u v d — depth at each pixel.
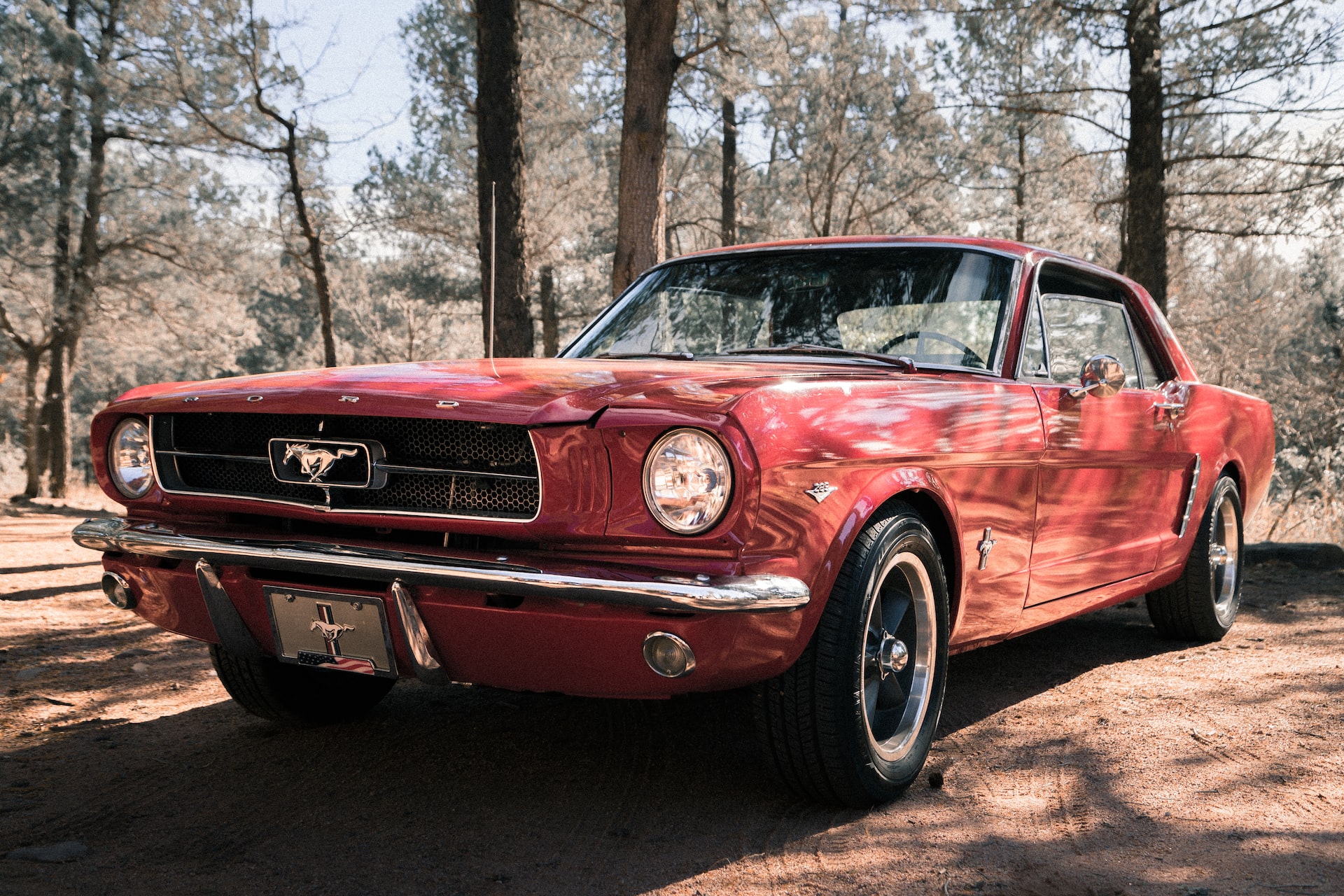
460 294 26.77
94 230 21.91
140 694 3.91
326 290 21.86
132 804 2.69
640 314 3.73
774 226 29.77
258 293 24.98
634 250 8.64
